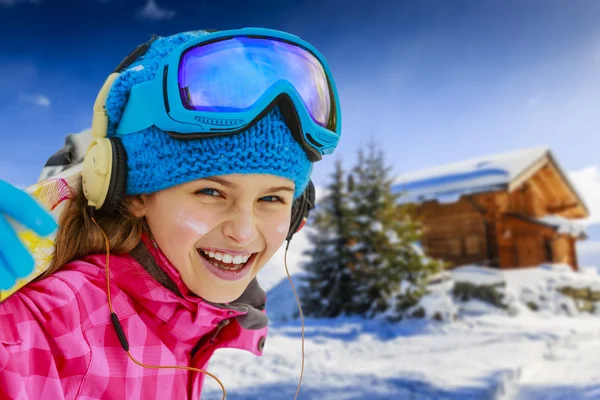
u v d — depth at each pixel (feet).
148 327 3.37
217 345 3.94
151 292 3.34
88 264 3.12
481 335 24.26
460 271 39.47
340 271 36.65
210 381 13.21
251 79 3.38
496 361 16.80
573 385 14.39
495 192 42.47
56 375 2.52
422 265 32.17
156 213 3.40
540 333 24.59
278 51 3.64
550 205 53.26
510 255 46.01
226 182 3.27
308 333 24.93
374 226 34.50
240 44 3.50
